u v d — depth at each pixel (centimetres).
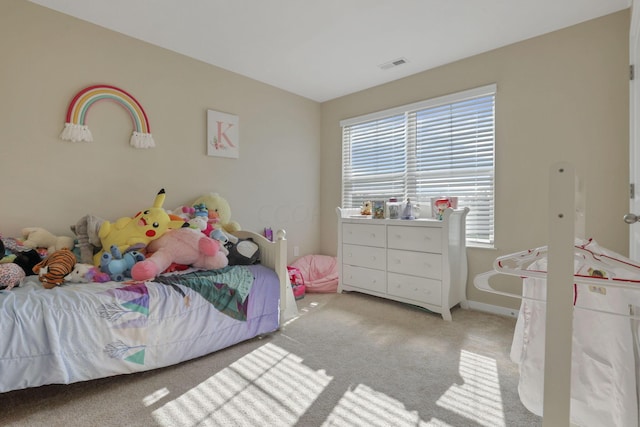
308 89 367
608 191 223
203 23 235
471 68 285
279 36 252
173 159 279
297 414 147
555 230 73
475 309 287
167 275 205
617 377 91
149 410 148
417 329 243
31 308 144
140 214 224
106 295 164
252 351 207
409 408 151
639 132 178
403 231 285
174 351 180
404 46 267
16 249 191
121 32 248
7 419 141
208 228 256
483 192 283
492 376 179
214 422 141
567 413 74
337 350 209
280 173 366
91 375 155
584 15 223
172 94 277
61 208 225
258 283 222
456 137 298
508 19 228
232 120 318
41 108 216
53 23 219
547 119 247
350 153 386
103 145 242
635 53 187
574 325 102
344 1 208
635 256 185
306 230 396
